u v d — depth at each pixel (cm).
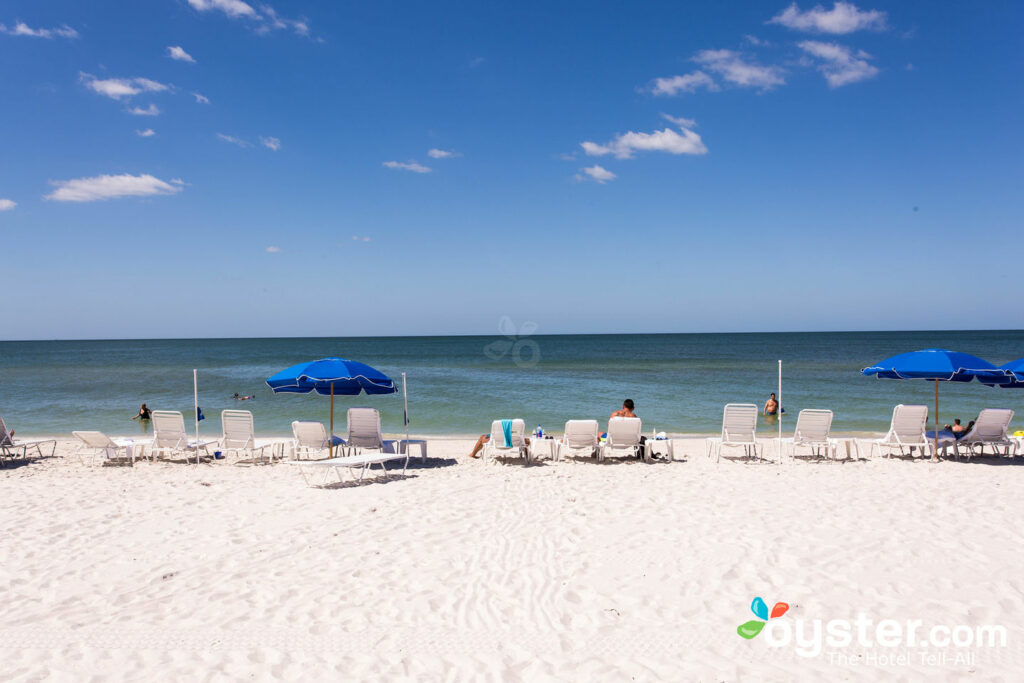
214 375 3609
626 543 534
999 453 1050
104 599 435
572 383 2845
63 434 1527
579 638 372
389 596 435
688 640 368
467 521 611
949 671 328
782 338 12306
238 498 730
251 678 329
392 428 1605
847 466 945
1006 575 449
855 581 445
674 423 1656
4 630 389
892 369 957
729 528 570
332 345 10806
